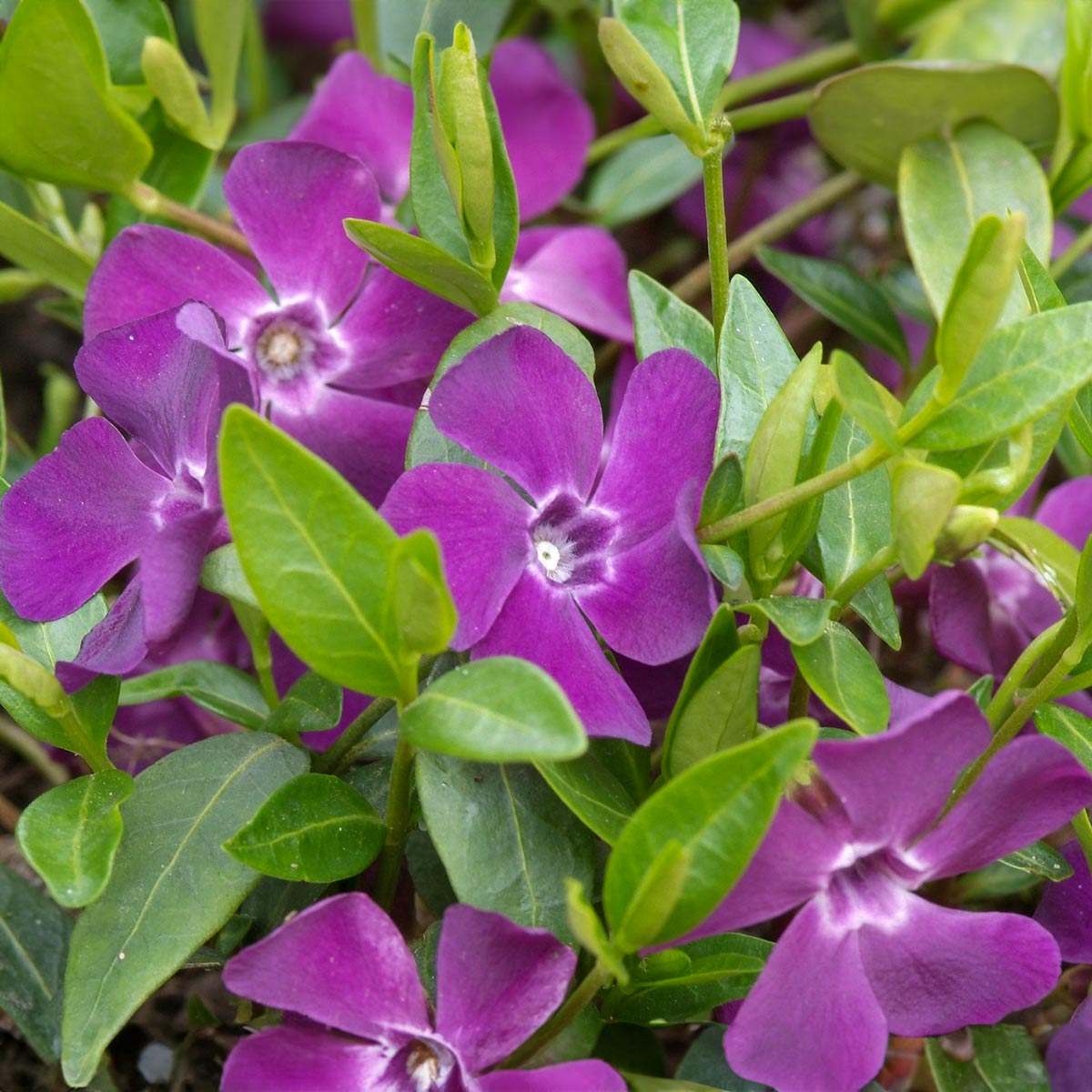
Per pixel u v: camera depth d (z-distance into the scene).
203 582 0.14
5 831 0.20
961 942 0.14
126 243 0.17
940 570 0.17
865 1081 0.13
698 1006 0.14
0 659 0.14
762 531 0.15
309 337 0.18
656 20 0.17
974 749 0.13
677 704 0.14
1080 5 0.19
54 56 0.17
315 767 0.16
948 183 0.19
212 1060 0.18
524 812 0.14
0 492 0.16
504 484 0.14
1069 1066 0.15
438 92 0.15
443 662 0.15
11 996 0.16
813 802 0.14
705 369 0.15
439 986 0.13
